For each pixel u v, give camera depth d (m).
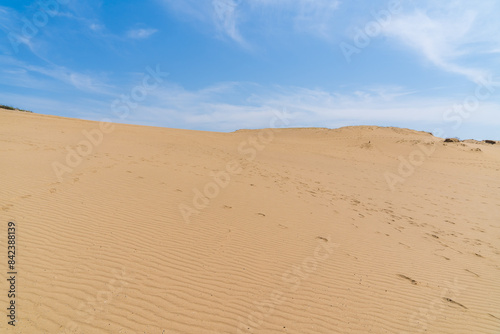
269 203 8.55
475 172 24.84
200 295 3.85
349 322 3.64
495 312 4.24
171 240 5.35
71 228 5.28
